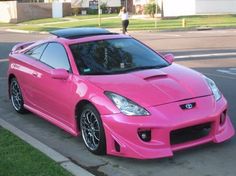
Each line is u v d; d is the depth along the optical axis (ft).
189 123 18.85
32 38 93.81
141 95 19.45
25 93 27.04
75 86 21.49
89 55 22.91
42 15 184.75
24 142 21.86
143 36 90.43
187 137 19.72
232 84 35.53
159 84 20.27
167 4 152.46
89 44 23.70
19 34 110.22
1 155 20.06
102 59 22.72
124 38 24.81
